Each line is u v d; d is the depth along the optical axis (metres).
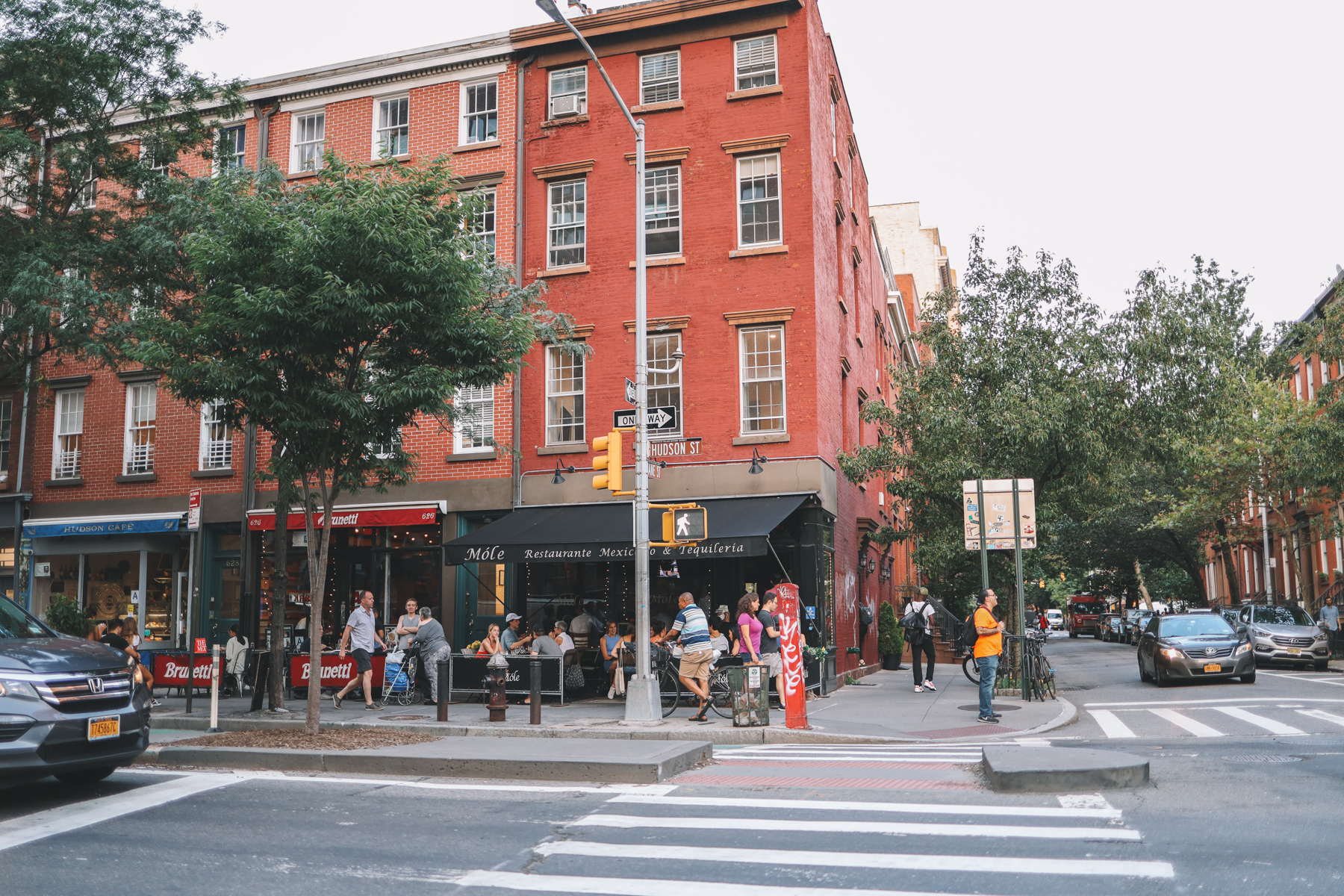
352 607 22.11
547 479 20.97
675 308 20.88
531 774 10.13
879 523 29.03
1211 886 5.70
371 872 6.34
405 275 12.90
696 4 21.23
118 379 24.62
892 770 10.20
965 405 20.84
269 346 13.16
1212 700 17.75
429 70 22.97
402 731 13.03
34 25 17.52
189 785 9.80
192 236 14.45
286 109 23.86
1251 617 26.72
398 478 15.21
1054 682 19.62
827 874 6.11
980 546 17.97
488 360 14.02
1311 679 22.06
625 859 6.56
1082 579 67.31
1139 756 10.02
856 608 24.81
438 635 18.12
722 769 10.56
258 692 16.22
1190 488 33.06
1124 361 20.58
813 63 21.47
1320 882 5.77
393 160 14.66
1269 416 30.38
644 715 14.37
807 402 20.05
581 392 21.27
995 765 8.93
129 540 24.00
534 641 17.91
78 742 8.66
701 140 21.17
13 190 21.42
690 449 20.38
